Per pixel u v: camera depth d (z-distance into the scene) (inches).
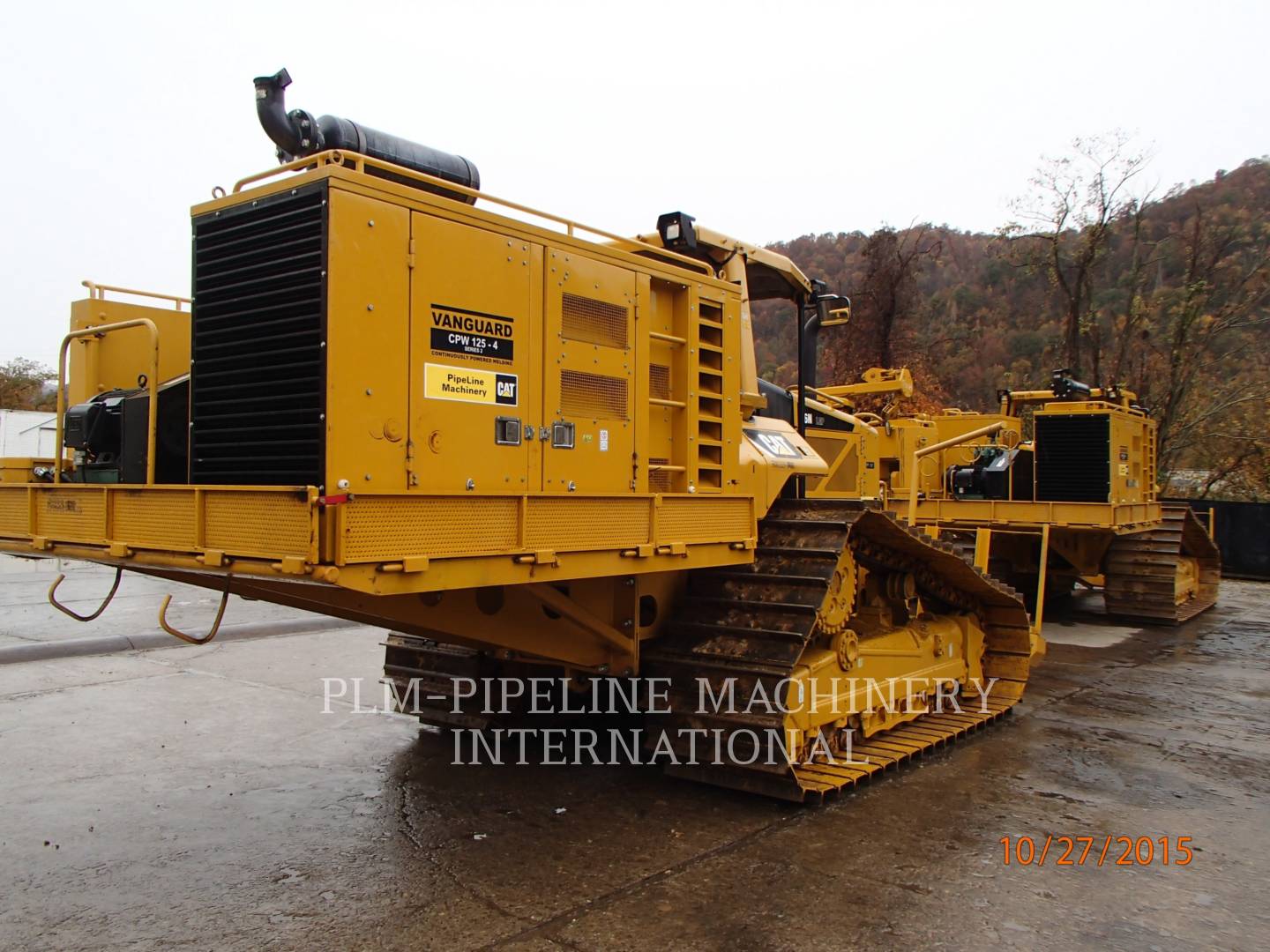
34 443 772.0
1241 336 1015.6
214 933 137.7
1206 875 162.4
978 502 474.6
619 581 203.9
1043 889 155.6
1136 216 1007.6
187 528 144.3
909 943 135.9
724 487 209.5
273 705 282.8
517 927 139.6
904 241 1160.8
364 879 157.6
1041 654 309.3
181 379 164.4
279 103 151.3
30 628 399.2
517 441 159.9
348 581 128.3
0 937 136.8
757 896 151.5
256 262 143.0
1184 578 518.9
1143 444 527.8
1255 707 294.2
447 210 149.8
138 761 225.9
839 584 217.2
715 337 211.0
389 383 139.1
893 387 508.1
